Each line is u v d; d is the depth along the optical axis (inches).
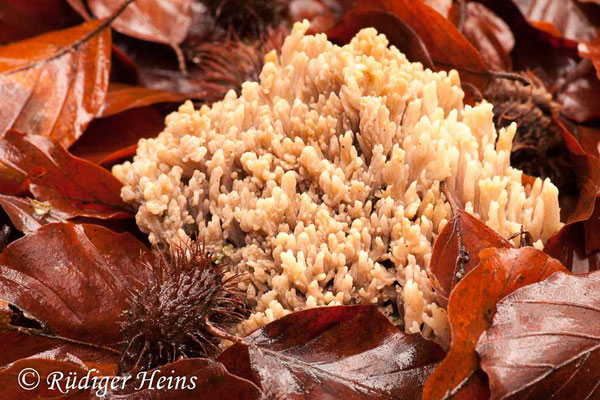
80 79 15.1
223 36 16.6
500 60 15.8
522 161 14.9
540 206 13.1
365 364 12.4
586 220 13.5
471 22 15.9
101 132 15.3
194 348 12.6
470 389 12.1
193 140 13.4
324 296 12.8
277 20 16.5
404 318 12.8
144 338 12.5
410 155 13.2
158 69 16.5
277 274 13.0
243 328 12.9
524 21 16.2
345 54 13.5
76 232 13.1
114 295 13.1
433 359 12.4
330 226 13.0
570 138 14.4
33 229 13.6
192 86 16.3
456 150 13.2
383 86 13.4
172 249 12.8
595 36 16.1
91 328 13.0
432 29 14.7
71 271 13.0
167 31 16.4
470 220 12.8
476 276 12.3
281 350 12.5
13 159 14.0
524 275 12.4
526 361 12.0
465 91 14.8
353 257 13.0
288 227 13.1
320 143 13.4
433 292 12.7
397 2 14.7
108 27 15.5
